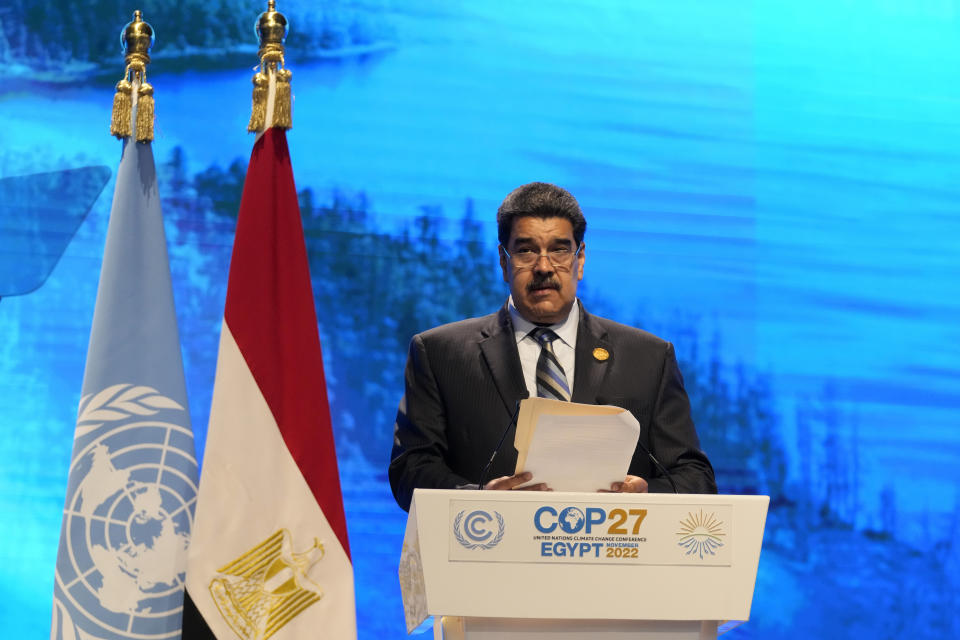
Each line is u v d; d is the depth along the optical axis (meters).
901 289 10.33
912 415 10.15
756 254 10.19
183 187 9.45
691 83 10.34
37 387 8.96
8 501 8.80
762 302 10.14
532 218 5.64
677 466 5.44
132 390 5.45
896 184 10.46
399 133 9.90
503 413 5.50
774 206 10.28
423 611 4.08
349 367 9.55
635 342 5.79
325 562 5.19
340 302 9.61
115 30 9.55
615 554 3.99
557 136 10.09
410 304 9.72
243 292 5.52
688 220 10.15
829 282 10.24
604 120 10.18
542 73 10.16
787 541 9.88
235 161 9.59
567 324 5.81
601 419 4.12
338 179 9.76
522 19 10.20
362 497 9.39
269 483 5.25
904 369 10.21
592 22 10.30
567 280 5.60
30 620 8.67
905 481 10.06
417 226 9.82
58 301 9.08
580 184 10.07
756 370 10.05
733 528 4.05
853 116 10.49
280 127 5.74
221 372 5.38
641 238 10.06
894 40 10.64
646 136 10.21
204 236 9.42
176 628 5.14
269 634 4.99
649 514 4.02
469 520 3.98
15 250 9.08
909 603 9.90
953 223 10.48
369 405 9.53
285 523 5.20
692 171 10.23
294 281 5.59
